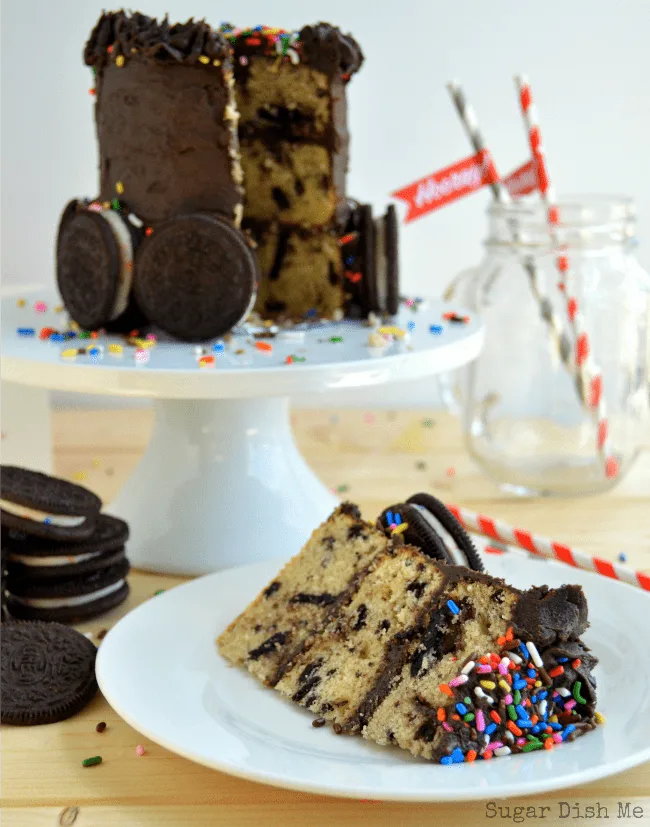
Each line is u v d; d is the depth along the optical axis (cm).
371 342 69
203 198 71
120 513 74
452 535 63
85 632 67
